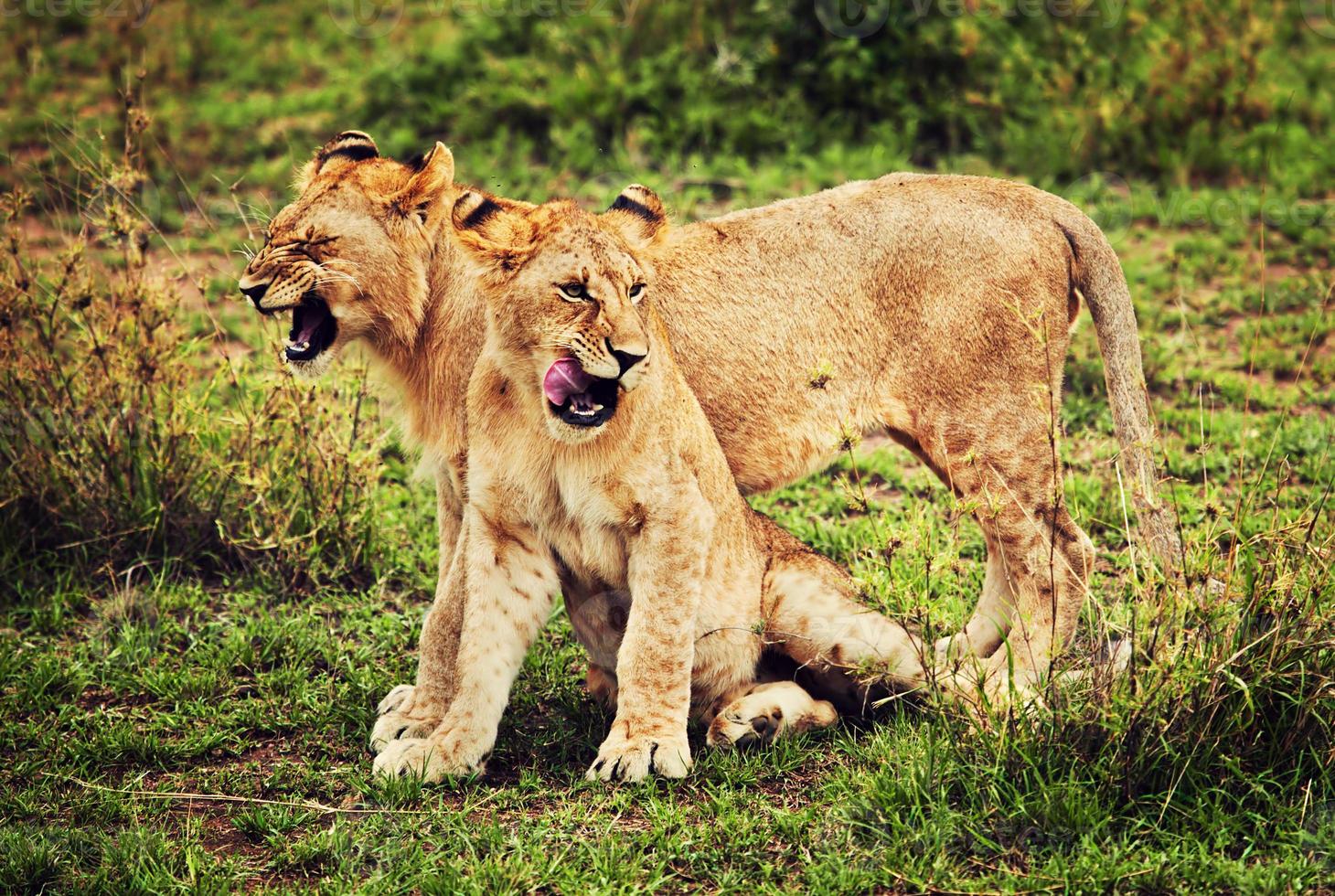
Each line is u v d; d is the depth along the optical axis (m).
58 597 10.49
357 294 8.93
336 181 8.96
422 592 10.93
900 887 6.86
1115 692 7.46
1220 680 7.34
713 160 19.44
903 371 9.42
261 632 10.10
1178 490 11.66
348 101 21.48
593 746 8.53
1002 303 9.24
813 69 20.27
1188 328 15.20
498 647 8.12
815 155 19.56
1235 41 20.45
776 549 9.10
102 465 11.29
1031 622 9.15
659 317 8.88
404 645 10.06
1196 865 6.79
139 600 10.45
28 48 23.03
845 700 8.91
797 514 12.11
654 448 8.02
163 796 7.99
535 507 8.16
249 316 15.32
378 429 12.34
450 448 9.14
